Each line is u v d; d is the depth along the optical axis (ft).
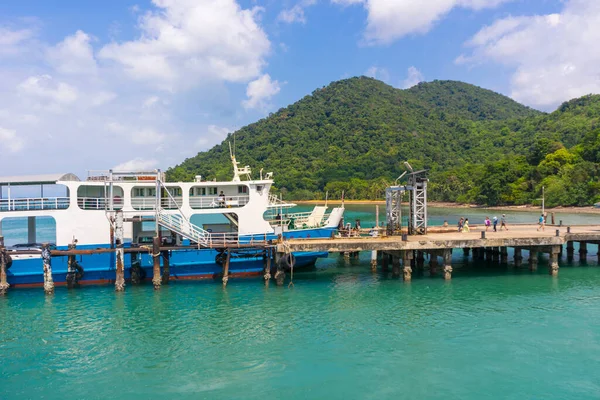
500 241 110.93
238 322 80.74
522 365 63.72
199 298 94.73
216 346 70.64
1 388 58.49
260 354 67.67
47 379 60.80
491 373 61.52
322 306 89.40
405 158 628.69
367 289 102.06
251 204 112.57
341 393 56.59
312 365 64.03
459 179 514.68
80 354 68.28
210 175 564.30
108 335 75.31
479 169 517.96
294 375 61.21
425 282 108.68
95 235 104.37
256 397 55.77
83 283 104.12
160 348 70.08
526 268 125.39
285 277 114.01
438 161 629.92
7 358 67.05
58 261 101.91
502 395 55.98
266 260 108.17
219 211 111.14
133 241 112.98
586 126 523.70
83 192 108.37
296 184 564.30
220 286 103.81
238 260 110.22
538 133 627.87
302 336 74.18
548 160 414.82
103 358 66.90
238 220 112.37
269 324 79.66
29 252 98.27
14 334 75.87
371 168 602.03
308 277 114.42
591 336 73.61
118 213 97.66
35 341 73.10
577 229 139.33
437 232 136.05
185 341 72.64
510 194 412.36
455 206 463.01
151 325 79.56
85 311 86.99
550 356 66.39
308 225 135.33
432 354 67.21
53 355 67.97
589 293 98.48
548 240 113.39
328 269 125.39
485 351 68.13
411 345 70.38
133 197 110.42
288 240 111.24
